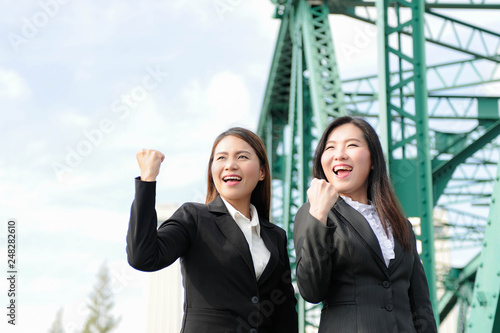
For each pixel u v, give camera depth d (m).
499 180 5.44
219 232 3.27
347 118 3.46
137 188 2.95
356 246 3.10
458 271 15.40
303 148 11.98
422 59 7.06
